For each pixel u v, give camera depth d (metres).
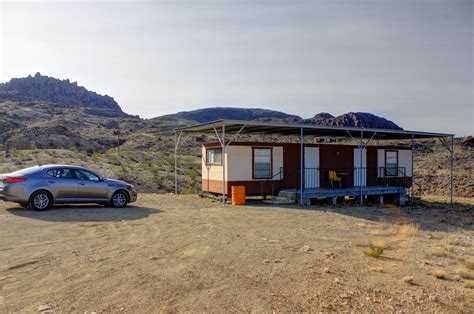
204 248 8.07
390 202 22.14
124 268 6.52
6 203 13.96
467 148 56.66
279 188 19.25
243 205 16.69
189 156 44.72
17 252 7.39
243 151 18.36
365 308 5.09
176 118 169.12
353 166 21.78
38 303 4.95
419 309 5.12
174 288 5.62
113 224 10.58
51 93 180.62
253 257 7.45
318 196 18.28
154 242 8.52
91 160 31.69
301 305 5.11
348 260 7.45
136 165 31.53
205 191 20.23
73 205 14.13
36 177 12.47
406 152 24.34
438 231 11.95
